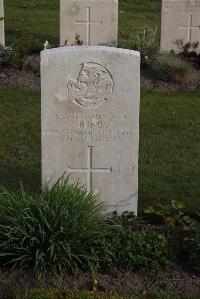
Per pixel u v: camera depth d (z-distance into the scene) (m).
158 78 4.94
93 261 2.55
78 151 2.91
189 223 2.86
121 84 2.82
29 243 2.55
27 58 5.25
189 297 2.43
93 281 2.49
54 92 2.82
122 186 2.96
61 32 5.36
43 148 2.90
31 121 4.16
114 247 2.64
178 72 4.90
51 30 6.55
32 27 6.62
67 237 2.55
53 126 2.87
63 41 5.37
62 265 2.54
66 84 2.81
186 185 3.38
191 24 5.38
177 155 3.74
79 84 2.81
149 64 5.06
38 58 5.27
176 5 5.34
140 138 3.97
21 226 2.56
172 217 2.87
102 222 2.68
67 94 2.83
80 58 2.79
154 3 7.85
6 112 4.28
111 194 2.97
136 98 2.84
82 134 2.89
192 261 2.61
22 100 4.47
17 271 2.52
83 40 5.36
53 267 2.51
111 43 5.36
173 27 5.40
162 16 5.38
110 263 2.58
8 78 4.80
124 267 2.59
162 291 2.46
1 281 2.48
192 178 3.46
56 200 2.64
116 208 2.99
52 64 2.79
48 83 2.81
